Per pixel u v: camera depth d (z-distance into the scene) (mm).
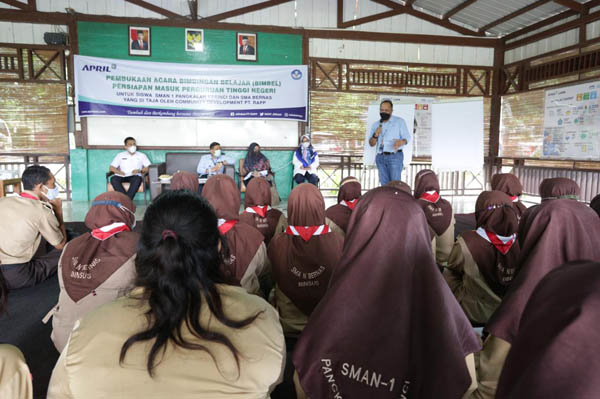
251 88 6832
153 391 678
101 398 679
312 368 930
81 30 6348
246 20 6809
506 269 1896
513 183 3256
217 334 694
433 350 882
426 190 3002
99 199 1842
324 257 1830
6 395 647
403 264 925
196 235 741
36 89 6359
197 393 684
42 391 1633
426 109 7324
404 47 7227
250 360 715
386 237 931
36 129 6422
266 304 814
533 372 396
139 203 6605
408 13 7164
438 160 7289
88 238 1774
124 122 6629
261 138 7023
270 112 6922
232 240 1782
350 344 925
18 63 6266
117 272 1721
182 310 700
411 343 926
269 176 6469
